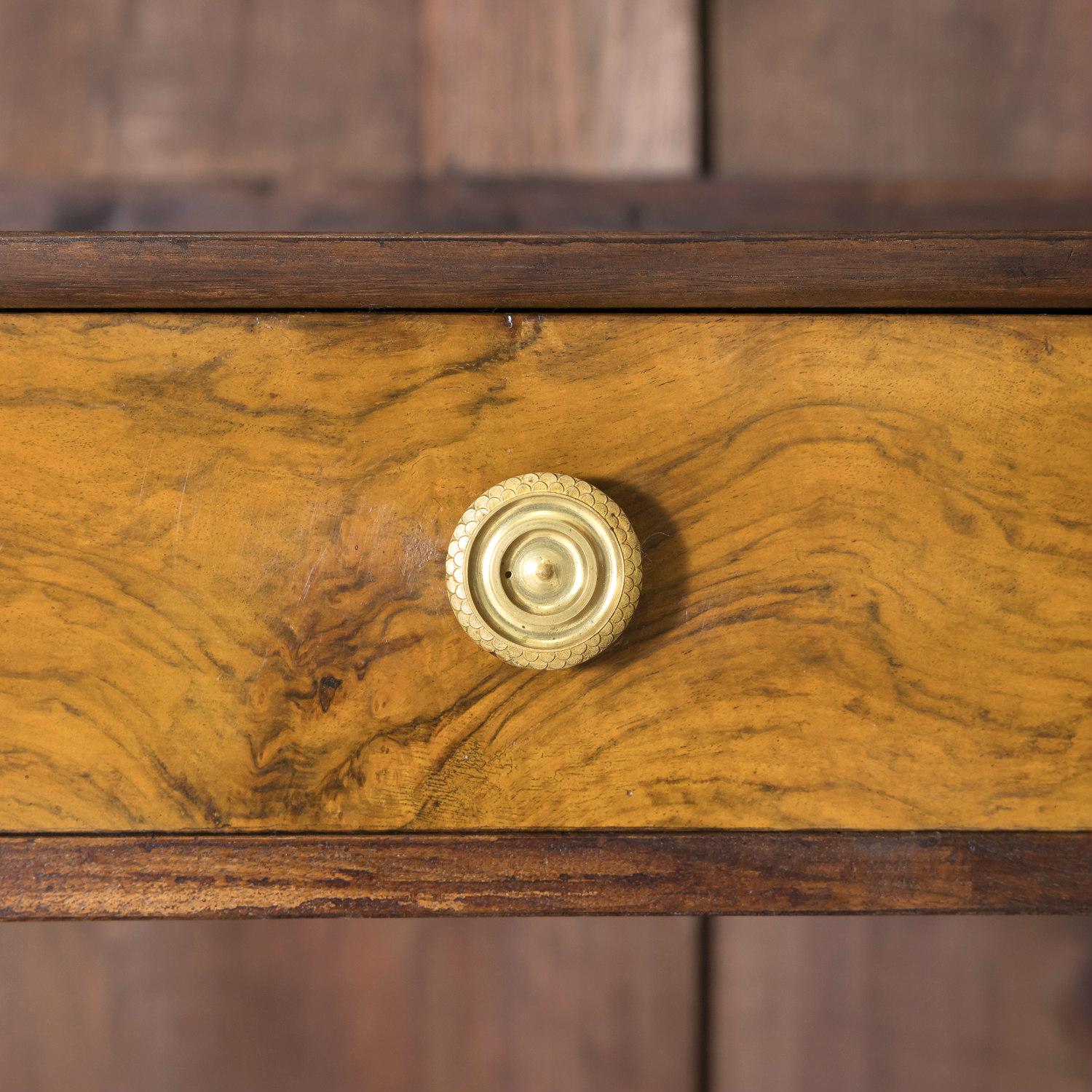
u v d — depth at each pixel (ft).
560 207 2.11
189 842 1.58
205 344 1.57
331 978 2.31
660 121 2.10
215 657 1.58
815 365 1.57
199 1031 2.30
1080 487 1.58
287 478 1.57
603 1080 2.30
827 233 1.56
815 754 1.59
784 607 1.58
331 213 2.13
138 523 1.57
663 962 2.30
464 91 2.11
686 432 1.58
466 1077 2.30
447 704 1.58
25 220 2.10
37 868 1.58
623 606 1.54
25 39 2.10
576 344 1.57
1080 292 1.57
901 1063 2.33
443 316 1.57
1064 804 1.59
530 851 1.59
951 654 1.59
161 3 2.10
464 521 1.55
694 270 1.56
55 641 1.58
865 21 2.13
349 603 1.58
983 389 1.58
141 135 2.11
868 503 1.58
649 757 1.59
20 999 2.27
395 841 1.59
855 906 1.59
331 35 2.11
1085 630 1.59
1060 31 2.13
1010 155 2.15
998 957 2.35
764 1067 2.33
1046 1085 2.33
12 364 1.57
